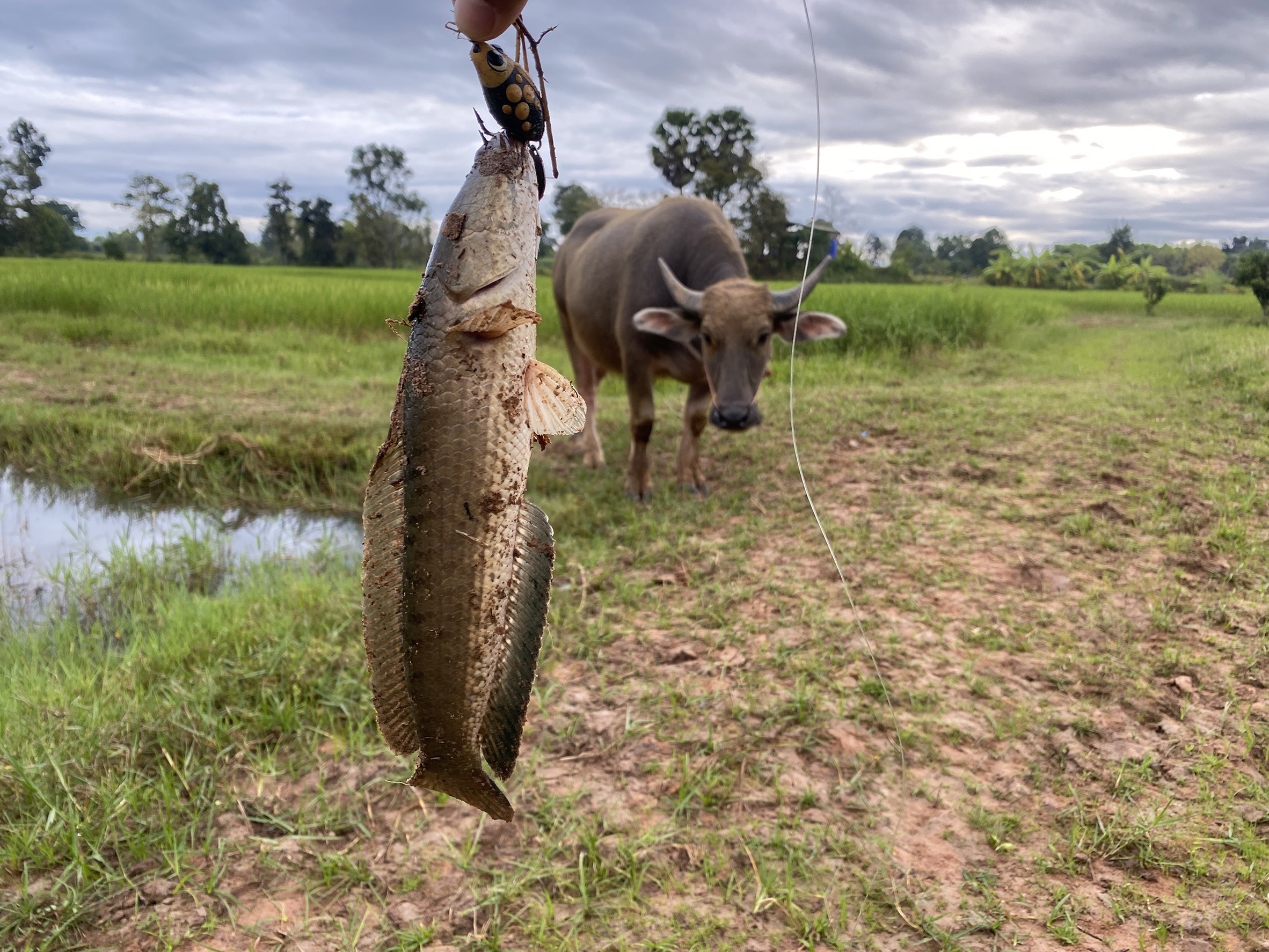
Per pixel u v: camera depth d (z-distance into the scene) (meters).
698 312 5.27
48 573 5.27
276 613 4.27
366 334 14.33
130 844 2.79
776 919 2.48
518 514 1.39
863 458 6.41
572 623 4.15
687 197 6.25
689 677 3.66
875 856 2.69
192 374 9.80
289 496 6.58
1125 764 3.03
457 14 1.19
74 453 7.07
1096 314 23.81
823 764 3.10
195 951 2.44
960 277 50.59
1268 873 2.53
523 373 1.34
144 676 3.74
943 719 3.30
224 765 3.20
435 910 2.57
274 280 22.36
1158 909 2.45
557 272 7.55
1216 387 8.41
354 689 3.61
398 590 1.37
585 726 3.37
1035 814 2.84
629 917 2.50
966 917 2.45
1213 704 3.35
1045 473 5.86
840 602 4.22
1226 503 5.11
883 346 12.40
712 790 2.96
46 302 14.51
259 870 2.74
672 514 5.58
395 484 1.36
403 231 80.62
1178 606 4.06
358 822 2.89
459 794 1.44
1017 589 4.30
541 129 1.31
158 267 28.14
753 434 7.25
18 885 2.68
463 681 1.38
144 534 6.00
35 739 3.22
